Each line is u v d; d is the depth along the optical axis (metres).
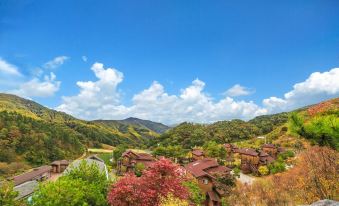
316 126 9.59
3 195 19.70
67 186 22.56
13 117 131.25
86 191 23.88
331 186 17.25
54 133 139.50
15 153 106.88
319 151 17.95
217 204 50.97
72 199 21.94
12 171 92.31
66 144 139.88
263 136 133.25
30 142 116.56
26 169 97.62
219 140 137.38
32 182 55.62
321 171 18.03
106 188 26.14
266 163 80.81
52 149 122.62
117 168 89.12
